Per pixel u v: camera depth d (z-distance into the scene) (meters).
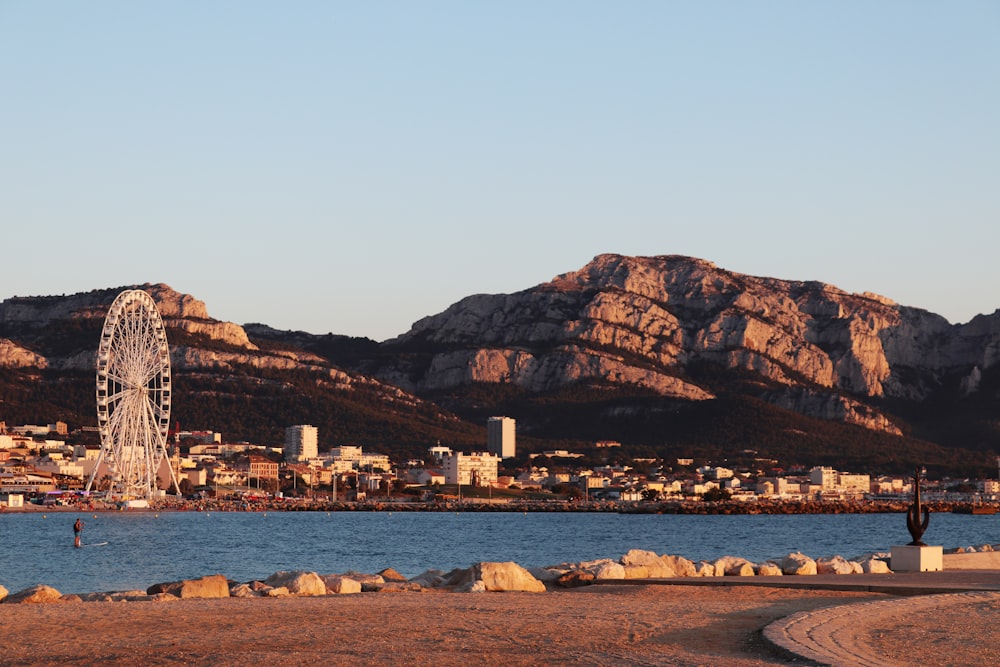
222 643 29.81
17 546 160.12
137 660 27.36
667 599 41.19
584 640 30.16
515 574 47.81
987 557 59.28
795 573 53.28
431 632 31.61
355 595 44.41
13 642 30.20
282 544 170.00
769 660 27.20
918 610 35.19
